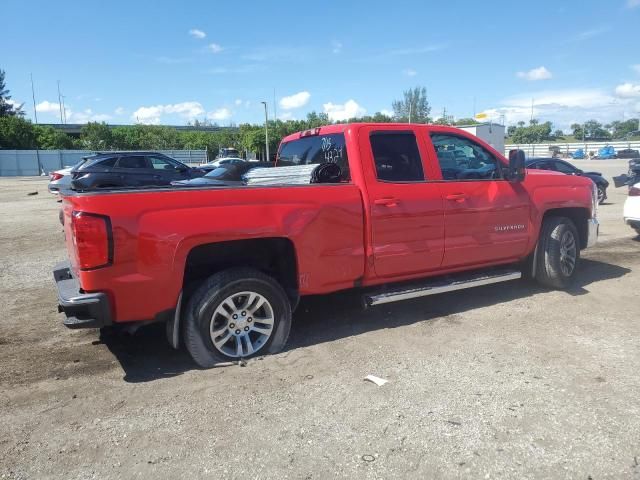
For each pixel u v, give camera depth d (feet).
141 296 12.42
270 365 13.75
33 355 14.76
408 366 13.60
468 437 10.20
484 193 17.76
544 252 19.93
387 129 16.22
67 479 9.14
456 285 17.25
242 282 13.56
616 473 9.03
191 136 239.71
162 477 9.17
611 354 14.14
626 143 228.22
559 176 20.49
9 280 23.61
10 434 10.59
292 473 9.20
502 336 15.65
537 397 11.75
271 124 217.77
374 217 15.34
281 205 13.91
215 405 11.68
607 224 38.09
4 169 161.48
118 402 11.89
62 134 212.64
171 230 12.53
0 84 256.93
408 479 8.98
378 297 15.78
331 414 11.19
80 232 11.72
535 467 9.23
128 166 54.44
